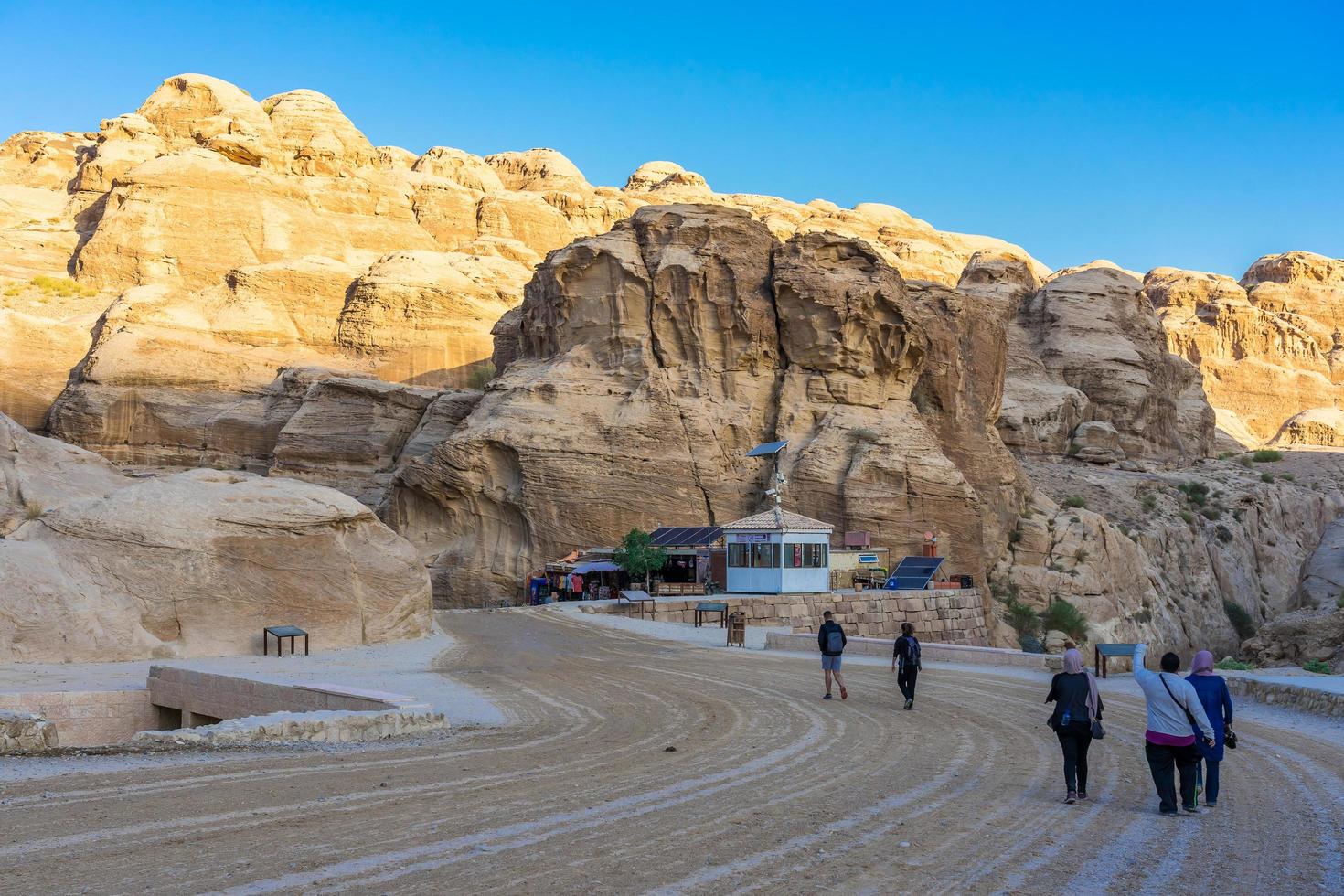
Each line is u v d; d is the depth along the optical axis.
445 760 13.74
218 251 103.00
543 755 14.32
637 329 63.50
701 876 8.41
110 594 27.83
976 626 56.19
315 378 83.81
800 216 172.00
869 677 25.06
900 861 9.10
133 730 21.62
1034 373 110.62
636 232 66.56
